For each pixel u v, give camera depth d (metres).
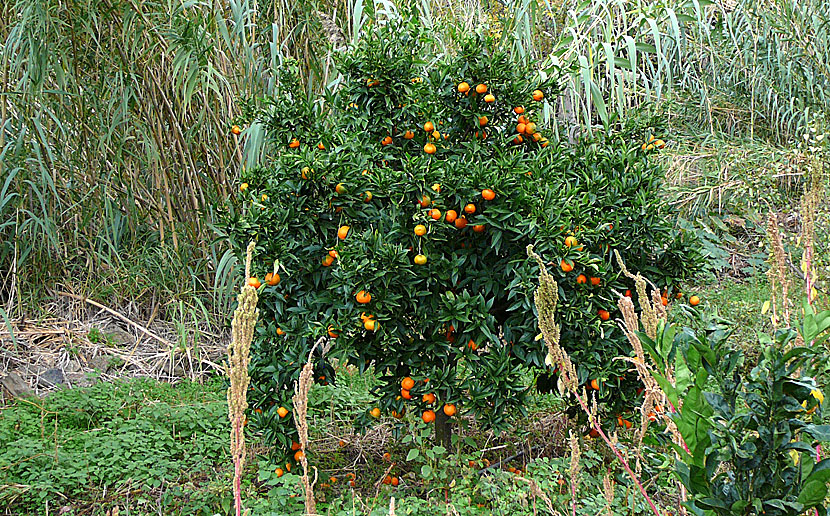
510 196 2.70
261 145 3.81
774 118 6.89
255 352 2.95
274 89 4.25
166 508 2.96
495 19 5.20
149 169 4.73
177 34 3.93
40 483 3.01
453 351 2.83
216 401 4.04
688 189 6.24
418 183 2.63
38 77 4.15
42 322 4.77
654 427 2.66
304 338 2.87
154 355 4.68
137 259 5.05
